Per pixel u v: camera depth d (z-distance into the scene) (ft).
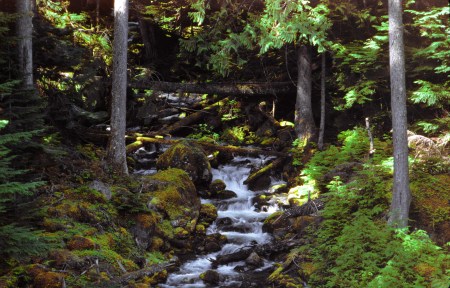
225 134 68.59
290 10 51.13
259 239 44.21
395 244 31.09
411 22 53.26
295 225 43.29
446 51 44.34
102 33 66.13
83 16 69.10
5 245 26.78
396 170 36.24
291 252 38.70
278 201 50.85
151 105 64.59
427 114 52.21
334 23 59.31
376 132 54.39
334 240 36.27
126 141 61.98
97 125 62.85
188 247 42.70
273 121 67.77
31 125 35.04
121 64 49.55
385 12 55.57
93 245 33.91
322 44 55.21
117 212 40.34
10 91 31.35
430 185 38.99
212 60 56.75
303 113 60.54
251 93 66.39
